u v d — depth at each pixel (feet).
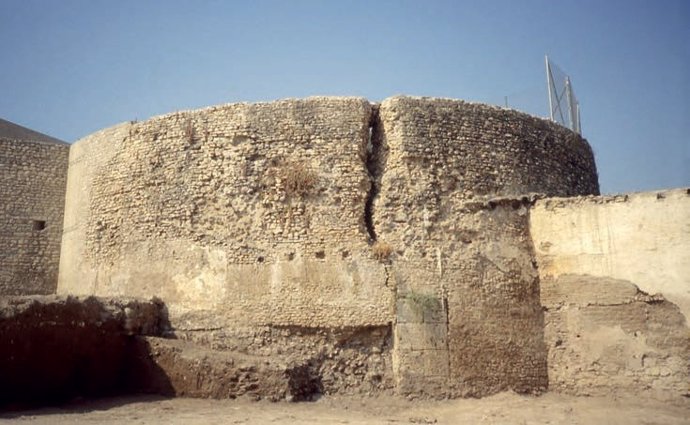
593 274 54.90
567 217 56.75
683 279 51.78
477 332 52.70
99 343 48.80
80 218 68.64
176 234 57.00
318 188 54.80
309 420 40.73
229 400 46.42
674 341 51.24
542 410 47.06
